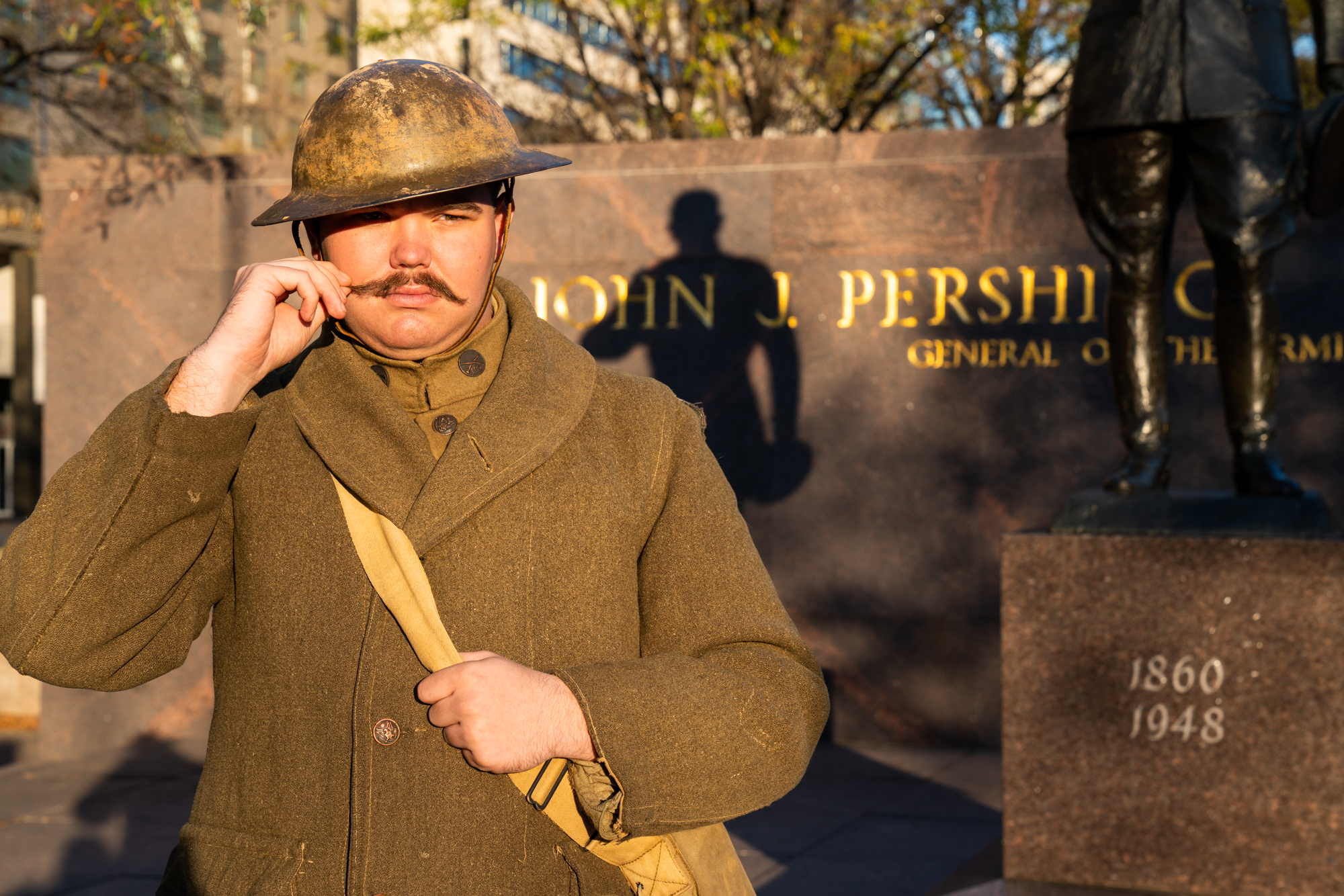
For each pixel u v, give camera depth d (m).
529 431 1.50
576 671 1.35
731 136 12.02
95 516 1.40
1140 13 3.72
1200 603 3.40
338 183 1.47
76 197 7.61
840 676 7.10
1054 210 6.88
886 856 5.11
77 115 12.53
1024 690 3.52
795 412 7.15
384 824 1.40
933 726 7.00
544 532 1.49
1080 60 3.87
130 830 5.64
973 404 6.98
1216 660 3.38
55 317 7.61
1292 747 3.31
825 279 7.11
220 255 7.51
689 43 10.84
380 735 1.41
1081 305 6.85
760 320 7.18
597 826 1.35
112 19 8.98
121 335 7.56
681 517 1.57
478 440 1.48
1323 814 3.28
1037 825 3.50
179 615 1.51
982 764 6.59
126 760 7.00
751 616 1.52
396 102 1.48
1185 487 6.70
